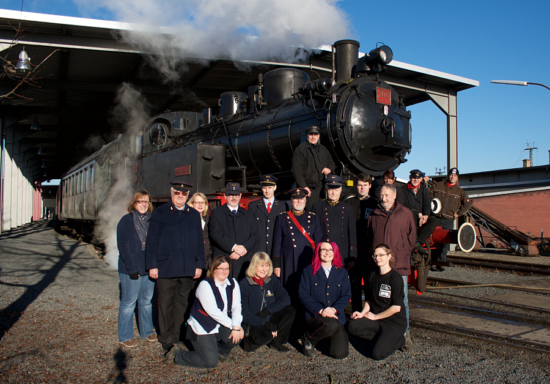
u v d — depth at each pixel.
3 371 3.74
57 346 4.41
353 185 6.72
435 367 3.83
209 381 3.59
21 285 7.33
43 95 18.55
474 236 6.69
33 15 10.62
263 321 4.28
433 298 6.86
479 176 30.05
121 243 4.41
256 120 8.19
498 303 6.36
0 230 20.36
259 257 4.45
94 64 14.72
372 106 7.01
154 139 10.81
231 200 4.91
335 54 8.06
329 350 4.11
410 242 4.59
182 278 4.66
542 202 20.59
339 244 5.03
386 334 4.08
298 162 5.74
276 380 3.60
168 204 4.62
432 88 15.33
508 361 3.95
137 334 4.88
